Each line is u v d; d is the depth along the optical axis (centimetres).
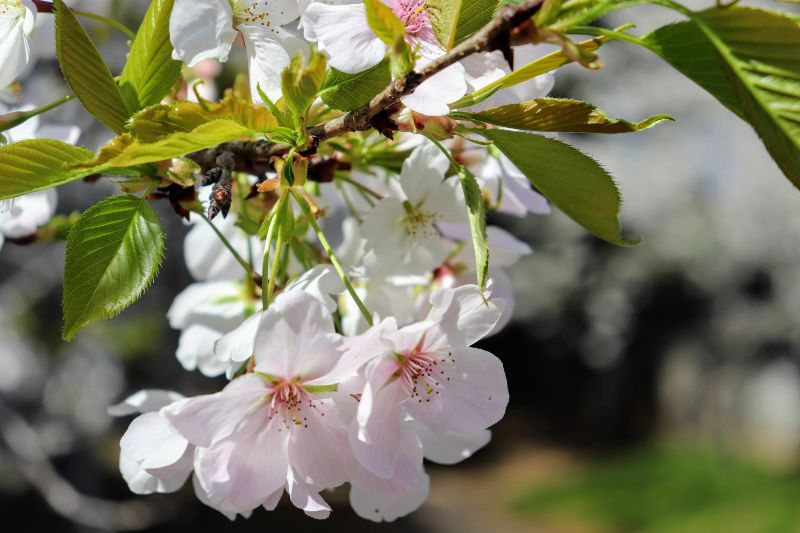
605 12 36
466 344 40
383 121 39
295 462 39
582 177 39
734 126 275
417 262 46
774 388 331
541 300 312
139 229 40
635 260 299
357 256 47
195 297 49
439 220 46
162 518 128
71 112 66
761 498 311
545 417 402
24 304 191
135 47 40
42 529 176
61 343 203
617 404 373
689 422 357
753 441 345
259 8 41
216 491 39
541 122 39
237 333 40
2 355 197
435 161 45
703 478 330
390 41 36
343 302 46
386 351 39
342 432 39
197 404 38
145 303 202
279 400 39
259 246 49
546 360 384
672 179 283
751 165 284
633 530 313
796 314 298
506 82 39
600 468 358
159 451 40
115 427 246
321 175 45
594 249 305
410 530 291
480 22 39
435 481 375
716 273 297
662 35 36
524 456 385
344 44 38
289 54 41
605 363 333
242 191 46
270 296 40
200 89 49
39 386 199
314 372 39
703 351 329
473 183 38
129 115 40
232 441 39
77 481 194
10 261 177
